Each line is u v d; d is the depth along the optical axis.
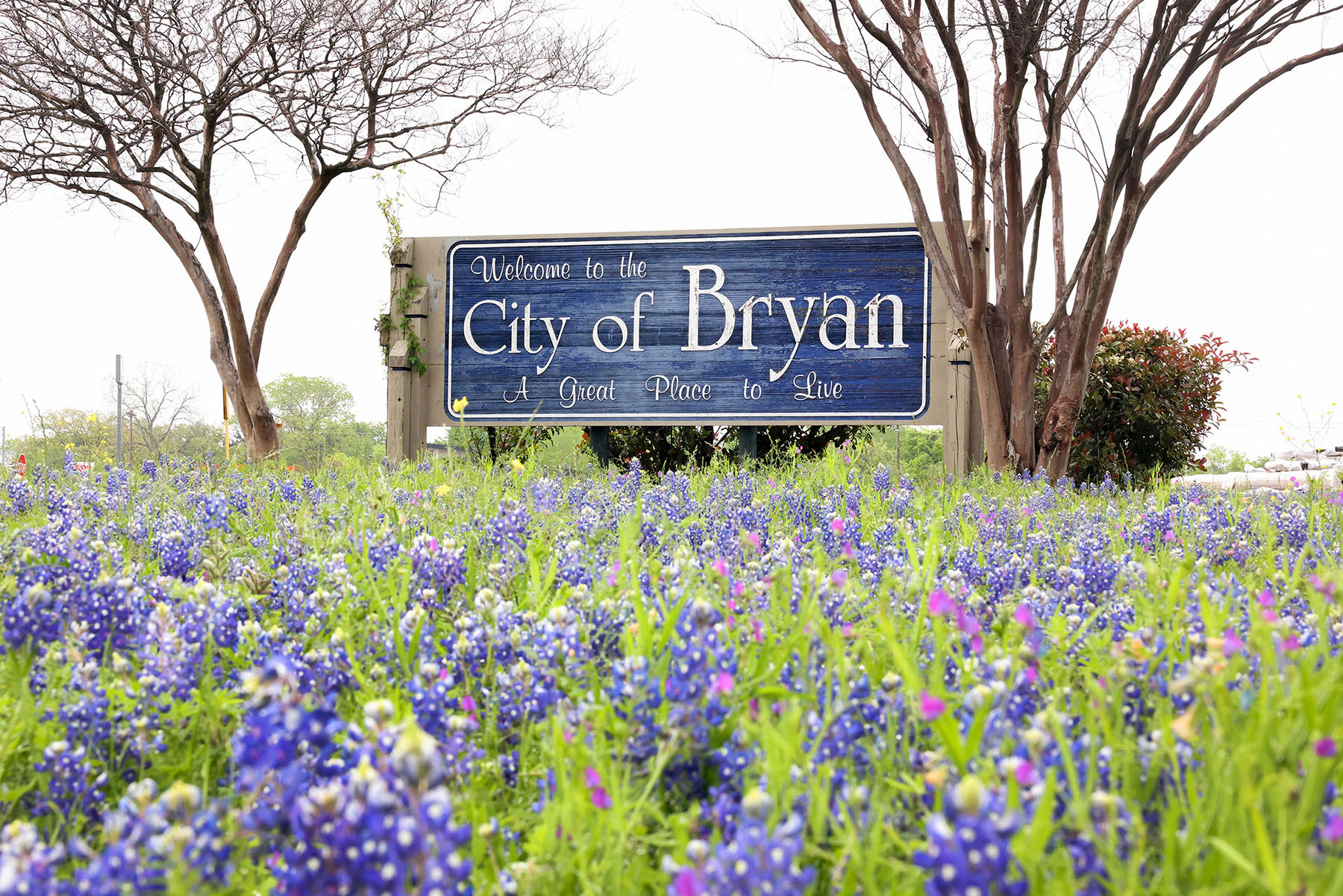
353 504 5.74
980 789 1.23
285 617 3.13
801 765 1.72
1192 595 3.24
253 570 3.69
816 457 14.28
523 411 14.09
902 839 1.61
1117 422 14.05
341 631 2.59
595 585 3.23
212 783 2.03
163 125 14.20
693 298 13.78
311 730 1.49
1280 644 2.05
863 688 2.07
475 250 14.26
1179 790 1.64
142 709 2.22
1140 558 4.33
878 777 1.77
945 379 13.14
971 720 1.82
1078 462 13.91
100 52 14.30
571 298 14.05
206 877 1.34
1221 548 4.69
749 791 1.64
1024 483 9.55
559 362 14.05
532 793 1.99
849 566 3.98
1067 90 11.82
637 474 8.20
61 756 1.91
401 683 2.48
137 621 2.74
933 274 13.20
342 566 3.51
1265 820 1.50
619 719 1.95
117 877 1.31
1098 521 6.10
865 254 13.40
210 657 2.53
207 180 14.94
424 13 15.20
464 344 14.25
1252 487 11.64
